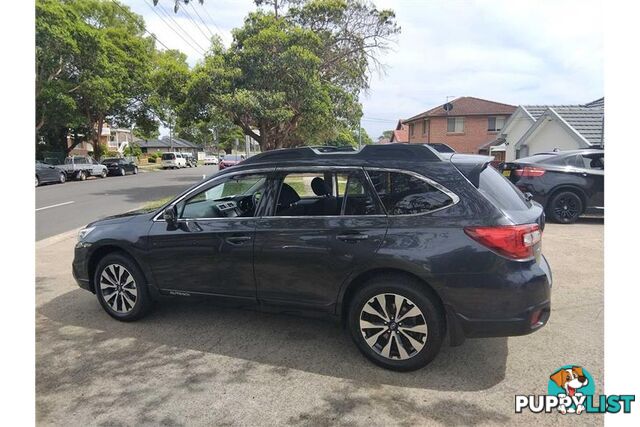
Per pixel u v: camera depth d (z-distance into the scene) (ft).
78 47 84.89
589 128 52.06
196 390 10.55
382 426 9.18
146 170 143.64
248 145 66.23
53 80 88.38
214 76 56.65
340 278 11.52
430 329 10.74
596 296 16.20
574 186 29.99
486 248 10.23
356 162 11.90
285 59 56.90
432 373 11.14
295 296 12.22
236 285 12.94
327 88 67.46
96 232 14.87
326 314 12.03
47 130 108.78
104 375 11.28
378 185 11.52
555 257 21.39
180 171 136.05
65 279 19.52
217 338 13.32
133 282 14.37
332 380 10.91
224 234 12.87
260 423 9.32
